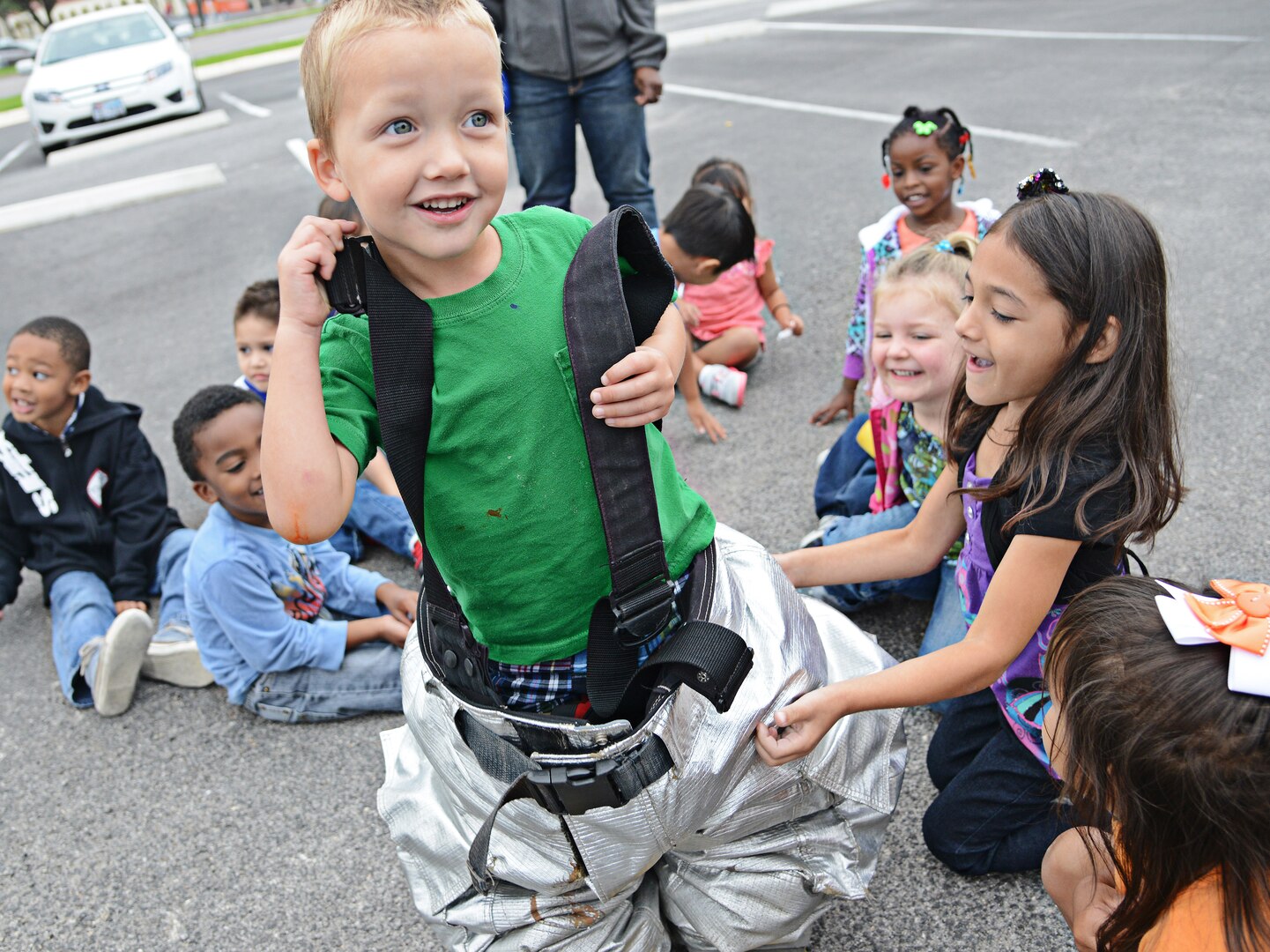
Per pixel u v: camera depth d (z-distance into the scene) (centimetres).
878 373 224
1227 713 104
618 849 128
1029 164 447
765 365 335
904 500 225
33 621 278
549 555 121
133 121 938
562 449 117
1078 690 115
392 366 110
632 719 128
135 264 546
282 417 105
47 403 256
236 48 1873
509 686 133
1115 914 120
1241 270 330
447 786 139
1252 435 253
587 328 113
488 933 141
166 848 195
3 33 3609
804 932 147
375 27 99
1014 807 161
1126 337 139
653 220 365
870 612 226
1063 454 142
